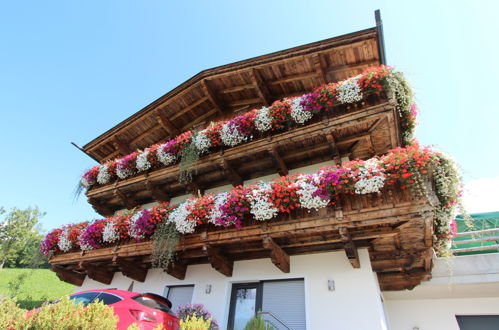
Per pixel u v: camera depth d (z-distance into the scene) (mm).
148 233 7453
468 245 9312
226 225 6375
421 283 7039
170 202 10109
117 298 5004
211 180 9406
